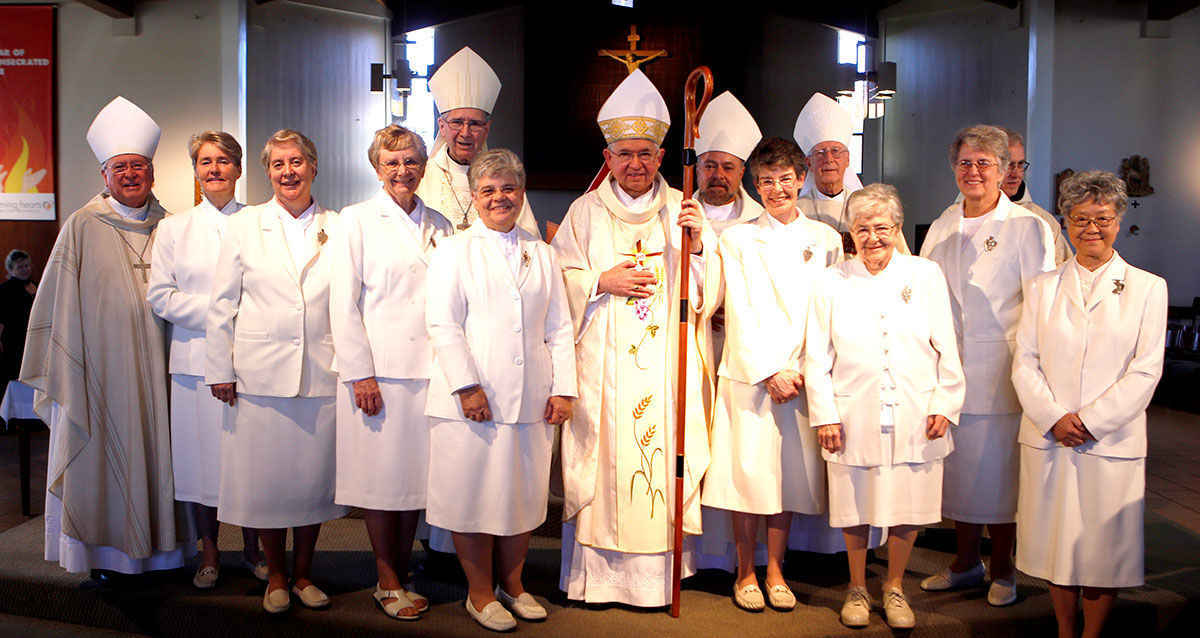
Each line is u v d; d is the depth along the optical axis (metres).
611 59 11.57
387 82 10.88
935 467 3.00
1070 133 9.60
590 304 3.09
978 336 3.21
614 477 3.05
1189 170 9.66
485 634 2.87
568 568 3.19
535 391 2.93
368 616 3.02
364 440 2.99
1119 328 2.83
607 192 3.14
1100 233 2.85
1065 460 2.88
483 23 11.59
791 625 2.96
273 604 3.03
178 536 3.37
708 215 3.48
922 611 3.13
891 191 3.02
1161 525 4.32
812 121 3.87
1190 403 8.34
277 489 3.01
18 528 4.10
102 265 3.28
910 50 10.71
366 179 10.77
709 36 11.62
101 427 3.24
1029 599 3.25
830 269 3.10
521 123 11.67
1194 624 3.28
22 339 6.49
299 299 3.05
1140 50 9.59
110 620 3.25
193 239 3.23
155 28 9.31
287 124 9.94
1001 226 3.23
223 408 3.07
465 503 2.86
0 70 9.30
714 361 3.35
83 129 9.38
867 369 2.98
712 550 3.25
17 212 9.38
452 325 2.88
